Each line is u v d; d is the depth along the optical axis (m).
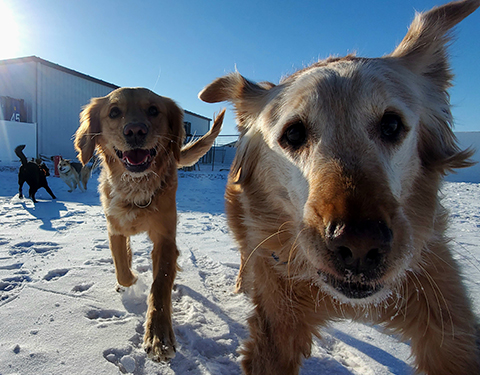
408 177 0.24
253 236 0.29
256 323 0.28
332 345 0.34
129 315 0.37
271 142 0.27
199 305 0.41
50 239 0.68
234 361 0.31
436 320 0.22
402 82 0.25
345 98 0.22
